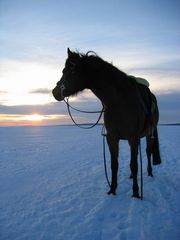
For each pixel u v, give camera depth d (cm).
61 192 452
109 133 401
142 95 436
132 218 327
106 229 303
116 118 383
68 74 391
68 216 344
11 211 368
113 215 342
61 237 287
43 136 2131
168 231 291
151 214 338
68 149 1128
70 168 674
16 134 2500
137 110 389
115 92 376
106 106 389
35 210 370
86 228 306
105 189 461
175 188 454
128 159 821
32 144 1378
